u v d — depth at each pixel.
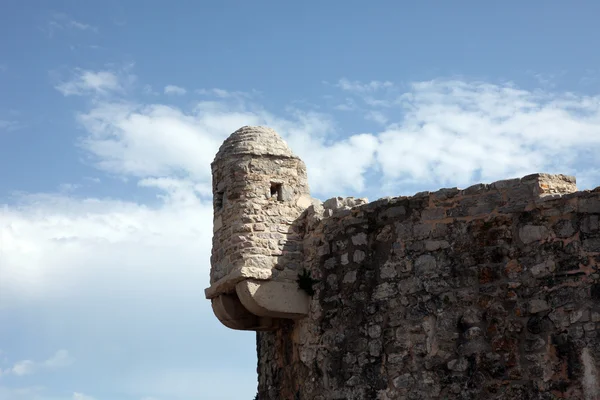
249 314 23.20
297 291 22.61
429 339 20.72
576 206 19.61
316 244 22.73
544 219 19.94
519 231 20.19
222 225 22.98
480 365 20.05
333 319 22.12
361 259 21.98
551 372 19.27
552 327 19.42
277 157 23.20
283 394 23.48
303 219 23.16
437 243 21.08
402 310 21.19
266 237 22.59
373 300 21.61
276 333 23.97
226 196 23.05
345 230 22.33
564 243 19.61
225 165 23.14
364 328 21.62
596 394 18.73
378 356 21.28
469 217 20.83
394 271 21.47
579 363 19.00
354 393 21.45
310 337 22.48
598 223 19.33
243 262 22.28
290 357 23.23
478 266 20.50
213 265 23.16
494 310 20.12
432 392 20.45
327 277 22.41
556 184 20.42
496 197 20.62
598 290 19.06
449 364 20.39
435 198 21.31
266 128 23.67
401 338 21.05
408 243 21.44
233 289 22.66
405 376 20.84
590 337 18.95
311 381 22.34
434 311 20.80
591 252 19.28
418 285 21.09
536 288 19.77
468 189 20.95
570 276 19.41
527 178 20.36
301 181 23.39
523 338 19.70
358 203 23.03
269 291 22.30
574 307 19.23
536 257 19.89
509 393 19.64
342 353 21.81
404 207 21.66
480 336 20.17
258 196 22.80
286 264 22.66
